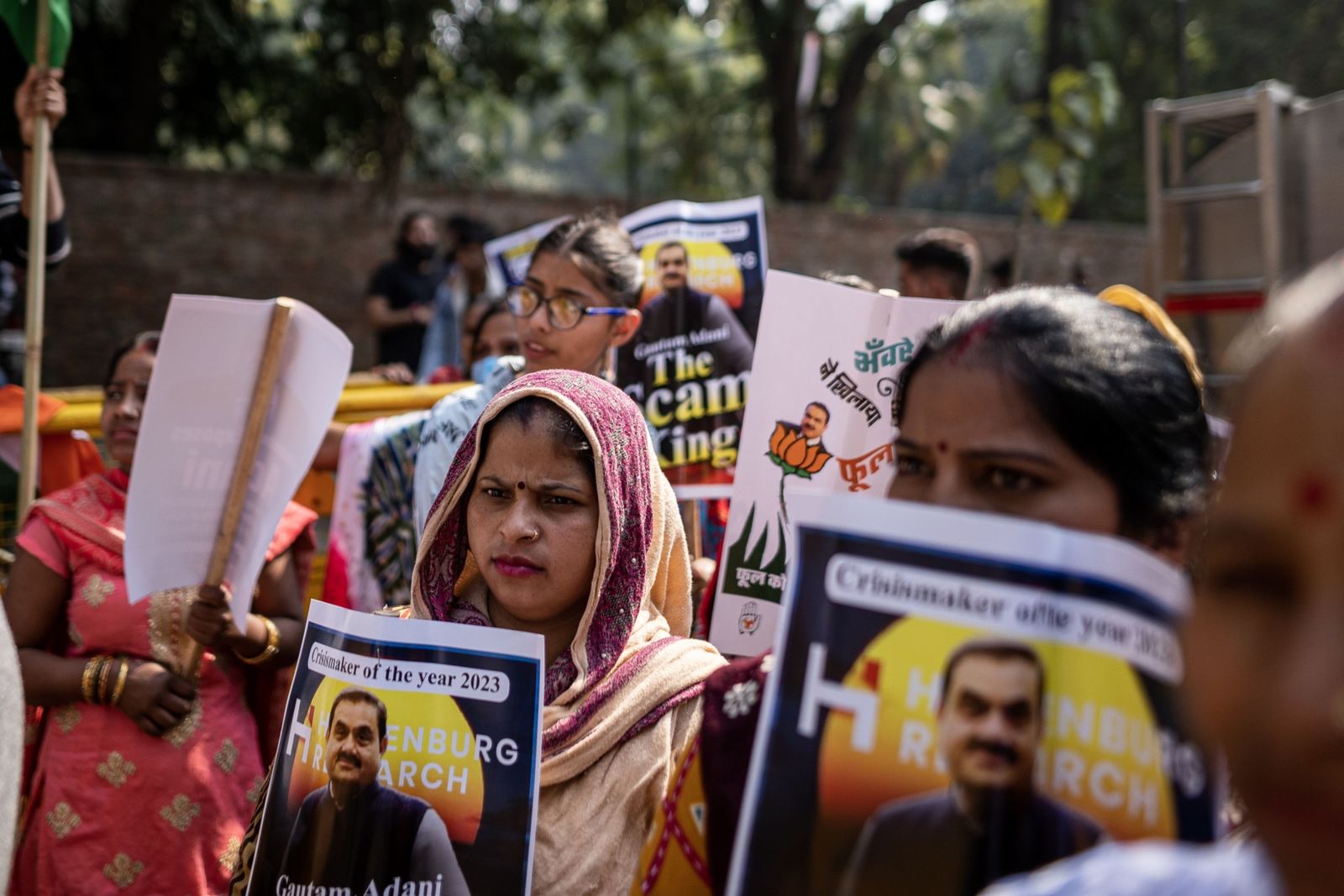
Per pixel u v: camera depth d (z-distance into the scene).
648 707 1.62
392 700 1.39
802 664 0.99
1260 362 0.54
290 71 12.54
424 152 13.04
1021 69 19.91
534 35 13.52
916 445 1.12
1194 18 15.85
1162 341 1.15
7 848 1.26
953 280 4.30
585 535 1.69
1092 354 1.08
